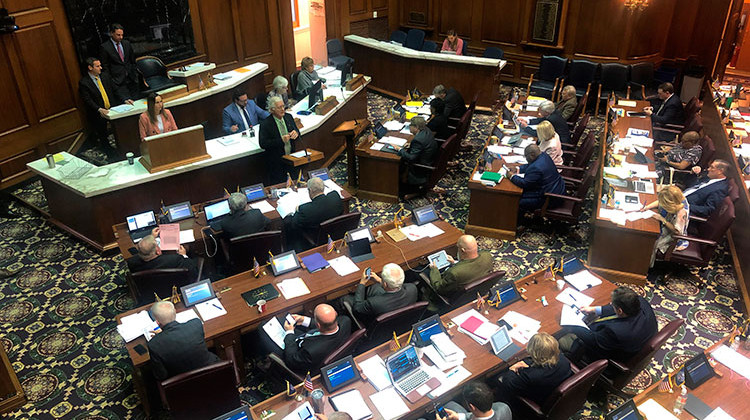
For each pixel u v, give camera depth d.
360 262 4.89
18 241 6.32
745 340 4.08
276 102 6.36
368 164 7.00
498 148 7.00
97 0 7.68
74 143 7.93
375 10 11.81
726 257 6.17
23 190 7.26
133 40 8.22
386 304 4.22
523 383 3.63
